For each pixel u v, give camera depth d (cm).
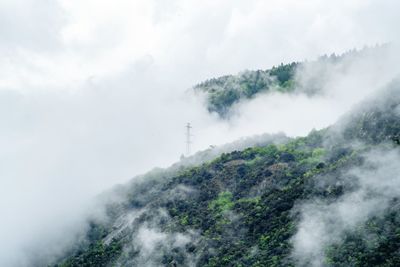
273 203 14650
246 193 17025
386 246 10325
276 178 16875
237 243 13725
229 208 16138
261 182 17150
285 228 12950
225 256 13300
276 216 13925
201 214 16625
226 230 14762
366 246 10662
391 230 10788
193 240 15288
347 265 10388
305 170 16638
